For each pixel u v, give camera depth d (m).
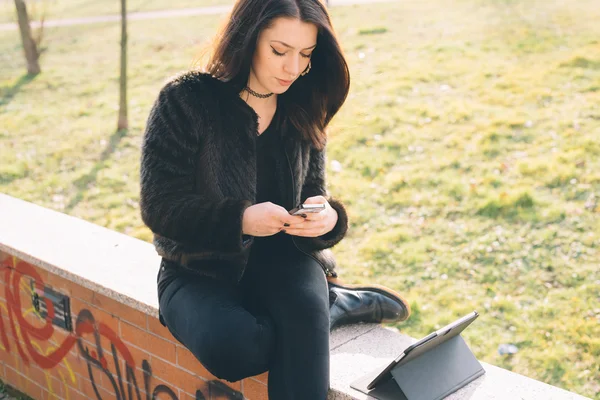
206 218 2.08
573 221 5.07
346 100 2.46
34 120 9.18
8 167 7.48
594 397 3.39
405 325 4.09
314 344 2.04
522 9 11.51
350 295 2.56
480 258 4.77
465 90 8.17
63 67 12.06
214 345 2.02
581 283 4.35
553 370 3.60
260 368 2.09
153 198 2.12
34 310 3.26
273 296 2.15
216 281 2.22
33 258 3.12
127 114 8.71
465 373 2.21
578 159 6.04
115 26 15.17
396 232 5.23
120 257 3.10
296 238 2.33
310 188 2.49
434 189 5.88
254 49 2.15
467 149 6.56
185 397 2.67
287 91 2.37
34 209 3.74
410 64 9.34
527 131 6.80
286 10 2.08
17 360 3.48
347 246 5.16
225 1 16.77
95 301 2.94
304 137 2.39
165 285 2.32
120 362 2.90
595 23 10.12
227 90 2.20
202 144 2.17
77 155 7.71
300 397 1.99
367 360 2.32
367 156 6.67
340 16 12.77
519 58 9.05
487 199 5.47
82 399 3.16
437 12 12.25
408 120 7.40
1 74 12.02
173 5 16.98
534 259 4.67
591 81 7.91
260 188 2.35
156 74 10.82
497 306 4.20
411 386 2.07
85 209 6.34
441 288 4.48
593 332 3.84
